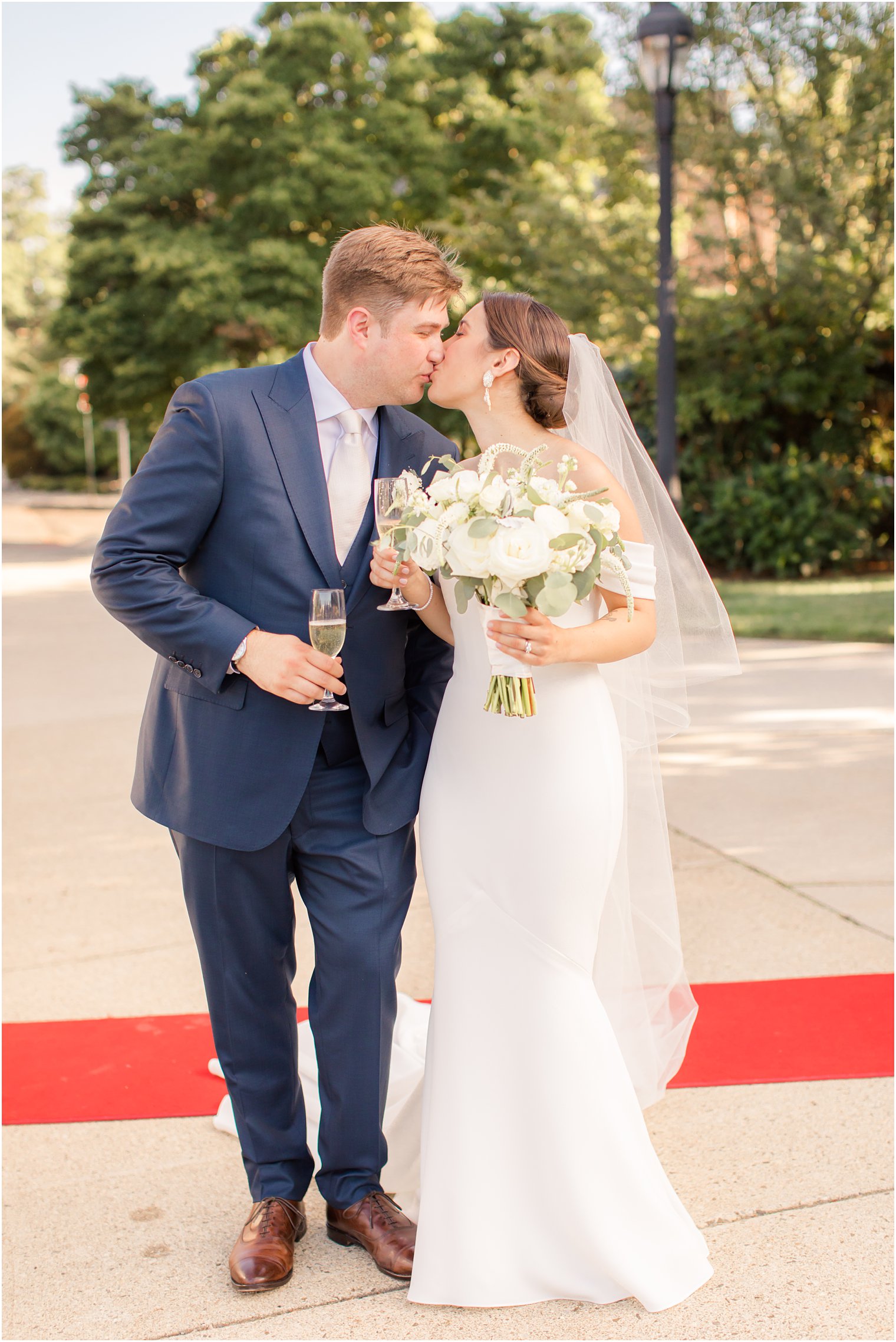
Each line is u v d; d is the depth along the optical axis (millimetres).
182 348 19375
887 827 5000
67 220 20625
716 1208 2531
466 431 18094
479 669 2395
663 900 2764
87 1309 2268
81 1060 3275
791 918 4074
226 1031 2475
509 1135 2305
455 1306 2264
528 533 2074
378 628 2475
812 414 14922
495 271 17453
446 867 2398
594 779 2352
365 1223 2428
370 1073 2428
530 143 18375
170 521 2309
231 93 18844
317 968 2479
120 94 20859
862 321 14195
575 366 2561
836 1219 2482
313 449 2381
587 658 2248
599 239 14867
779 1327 2158
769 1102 2943
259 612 2379
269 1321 2223
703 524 14195
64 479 51656
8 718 7984
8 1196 2668
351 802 2477
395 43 19938
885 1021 3316
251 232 18781
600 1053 2320
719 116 14250
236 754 2381
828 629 9969
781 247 13758
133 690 8953
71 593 15758
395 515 2326
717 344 14359
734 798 5492
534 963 2322
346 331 2330
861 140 13273
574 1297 2283
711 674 2732
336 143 17859
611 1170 2283
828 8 13250
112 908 4480
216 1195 2678
